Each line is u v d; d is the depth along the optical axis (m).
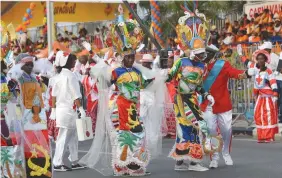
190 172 11.05
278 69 15.28
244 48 17.84
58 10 25.23
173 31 22.02
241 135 17.02
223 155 11.70
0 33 8.97
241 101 17.75
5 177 8.81
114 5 24.48
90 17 25.22
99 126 11.07
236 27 20.84
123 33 10.83
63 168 11.76
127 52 10.89
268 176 10.29
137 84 10.91
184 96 10.99
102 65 11.02
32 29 26.69
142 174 10.88
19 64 9.19
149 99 12.86
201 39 10.97
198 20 11.01
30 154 9.39
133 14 14.20
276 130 15.17
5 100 8.75
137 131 10.84
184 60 10.97
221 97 11.44
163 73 11.31
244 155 12.92
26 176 9.37
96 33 23.39
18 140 9.02
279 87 16.55
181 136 10.96
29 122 9.35
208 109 11.35
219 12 22.31
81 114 11.35
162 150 14.38
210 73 11.42
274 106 15.07
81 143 16.20
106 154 11.09
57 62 11.79
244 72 11.33
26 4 26.70
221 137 11.23
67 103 11.66
